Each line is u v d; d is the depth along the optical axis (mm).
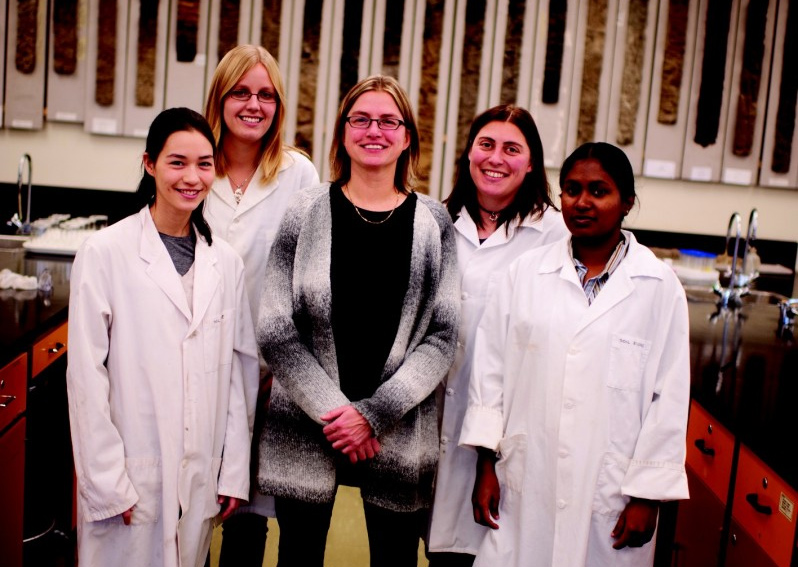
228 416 1883
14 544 2143
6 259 3162
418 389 1720
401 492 1783
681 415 1666
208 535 1895
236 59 2057
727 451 1892
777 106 4051
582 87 3994
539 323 1738
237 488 1867
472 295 1974
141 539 1744
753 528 1737
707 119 4031
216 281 1807
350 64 3945
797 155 4086
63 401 2537
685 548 2107
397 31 3928
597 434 1678
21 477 2176
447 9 3938
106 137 4086
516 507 1771
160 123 1729
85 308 1687
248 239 2156
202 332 1775
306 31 3914
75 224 3689
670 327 1710
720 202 4230
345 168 1914
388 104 1796
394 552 1848
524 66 3982
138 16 3896
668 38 3977
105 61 3926
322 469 1796
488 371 1831
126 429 1720
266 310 1773
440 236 1835
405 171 1905
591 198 1681
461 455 1973
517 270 1833
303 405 1717
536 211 2016
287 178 2203
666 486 1635
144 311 1725
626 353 1683
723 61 4000
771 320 2998
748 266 3760
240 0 3896
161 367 1727
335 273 1776
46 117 4000
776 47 4008
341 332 1775
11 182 4098
